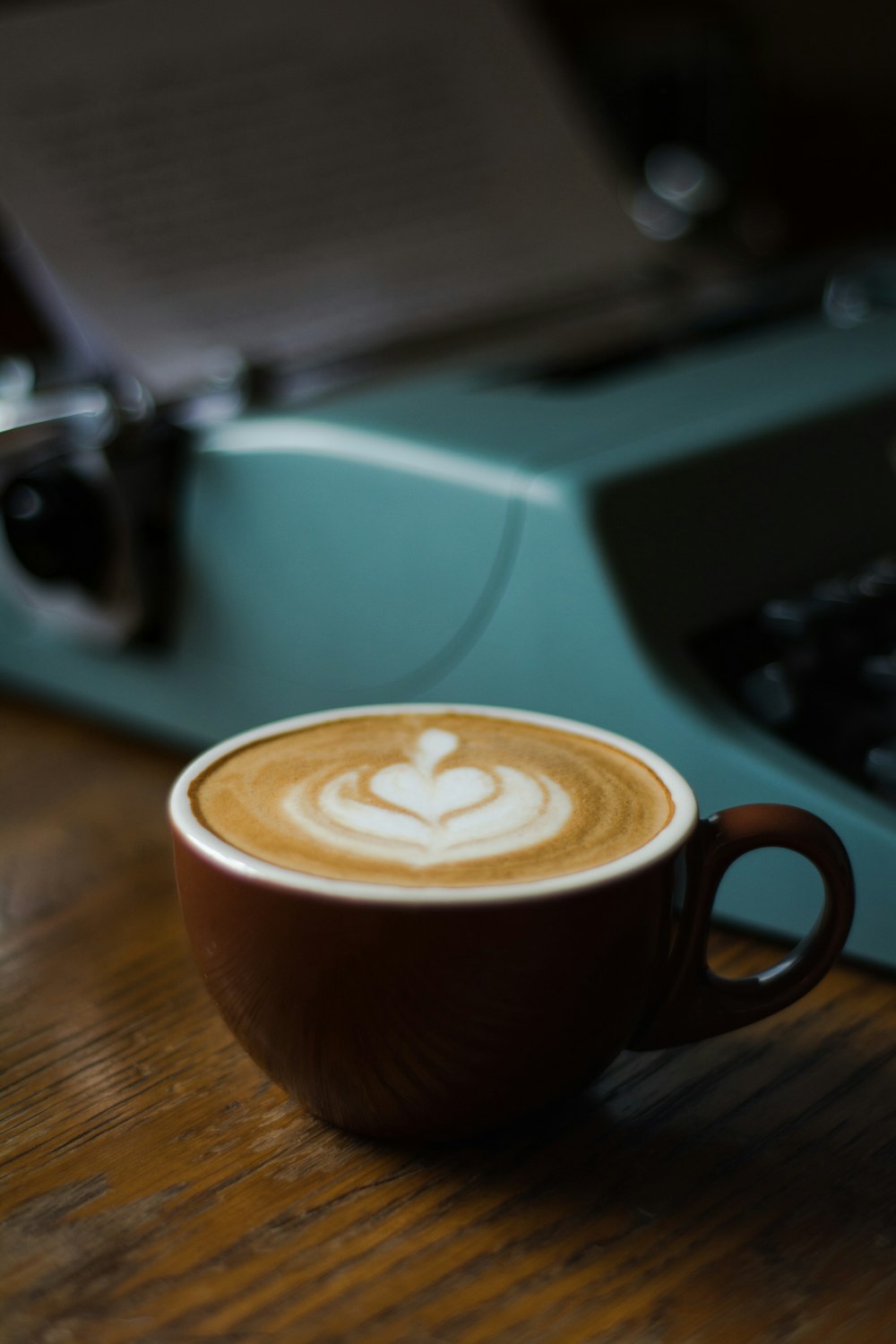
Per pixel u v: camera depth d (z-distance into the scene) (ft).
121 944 1.64
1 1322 1.23
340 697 1.84
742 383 1.96
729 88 3.02
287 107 2.27
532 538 1.67
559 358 2.08
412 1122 1.33
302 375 1.97
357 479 1.77
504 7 2.54
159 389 1.93
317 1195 1.33
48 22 2.17
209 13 2.26
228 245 2.12
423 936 1.24
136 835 1.84
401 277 2.21
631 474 1.68
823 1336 1.22
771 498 1.79
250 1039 1.34
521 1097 1.32
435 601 1.75
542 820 1.33
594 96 2.95
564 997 1.27
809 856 1.35
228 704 1.93
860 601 1.76
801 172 3.12
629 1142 1.38
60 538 1.90
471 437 1.75
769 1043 1.49
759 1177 1.34
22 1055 1.49
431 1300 1.24
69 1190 1.34
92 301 2.00
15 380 2.04
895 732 1.66
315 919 1.25
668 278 2.45
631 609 1.64
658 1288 1.25
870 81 3.07
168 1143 1.38
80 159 2.09
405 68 2.40
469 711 1.49
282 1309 1.24
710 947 1.61
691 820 1.31
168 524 1.92
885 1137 1.38
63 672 2.07
